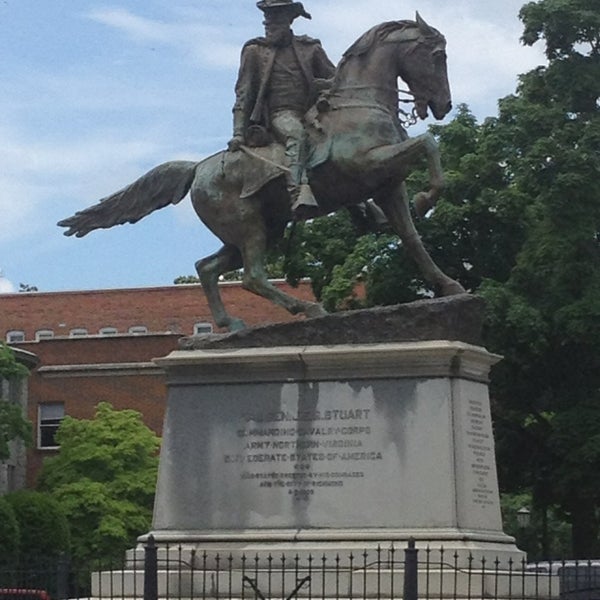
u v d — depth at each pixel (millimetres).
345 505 17484
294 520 17672
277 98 18906
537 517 46750
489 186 34750
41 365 58938
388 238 33812
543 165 33375
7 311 72188
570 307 32500
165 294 70250
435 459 17219
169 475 18281
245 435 18047
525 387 34719
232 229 18938
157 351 58406
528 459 35625
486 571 16375
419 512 17188
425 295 34125
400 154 18047
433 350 17312
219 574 17328
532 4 35250
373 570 16844
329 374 17797
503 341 33094
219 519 18000
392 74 18578
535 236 33594
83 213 19922
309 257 35625
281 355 17875
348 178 18359
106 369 58312
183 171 19594
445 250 34812
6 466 54875
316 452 17719
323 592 15945
